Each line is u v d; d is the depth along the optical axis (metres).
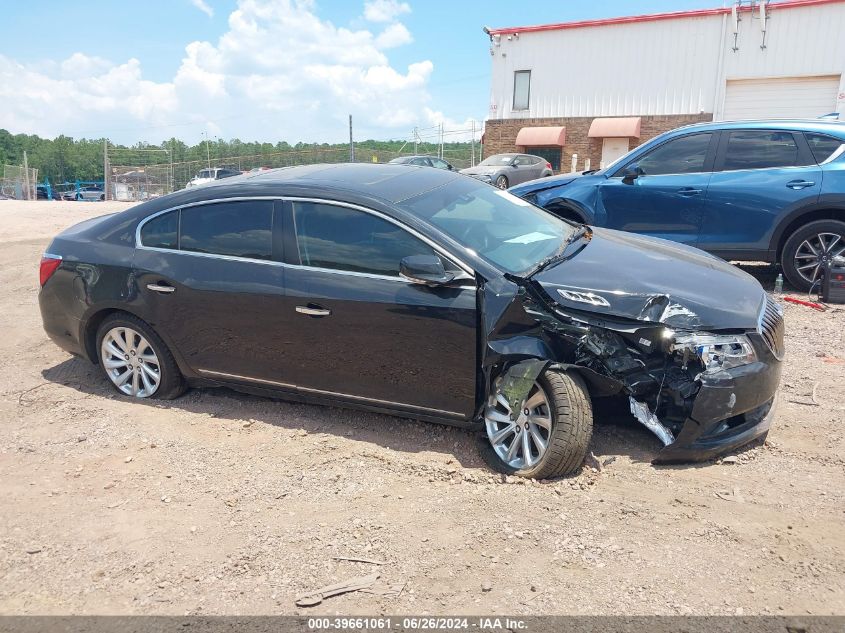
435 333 3.92
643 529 3.24
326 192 4.34
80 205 24.48
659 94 26.55
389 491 3.70
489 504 3.52
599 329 3.74
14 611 2.89
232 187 4.70
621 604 2.75
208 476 3.94
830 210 7.25
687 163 7.79
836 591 2.76
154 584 3.02
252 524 3.45
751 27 24.66
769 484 3.58
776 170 7.34
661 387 3.71
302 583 2.98
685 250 4.77
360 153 30.36
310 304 4.24
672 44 25.98
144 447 4.33
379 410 4.29
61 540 3.38
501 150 29.92
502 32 28.73
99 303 5.00
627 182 7.97
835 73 23.84
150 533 3.41
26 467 4.13
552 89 28.39
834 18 23.50
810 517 3.28
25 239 13.31
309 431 4.48
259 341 4.49
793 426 4.23
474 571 3.00
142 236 4.93
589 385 3.76
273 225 4.44
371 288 4.08
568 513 3.40
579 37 27.47
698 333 3.64
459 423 4.06
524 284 3.79
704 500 3.46
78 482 3.93
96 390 5.34
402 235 4.09
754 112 25.52
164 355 4.92
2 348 6.45
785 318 6.66
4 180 42.91
